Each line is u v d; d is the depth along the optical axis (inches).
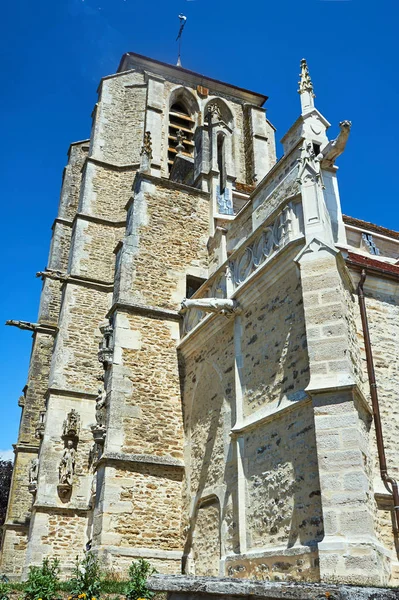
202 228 764.0
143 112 1246.3
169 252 721.6
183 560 550.6
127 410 601.9
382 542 372.5
